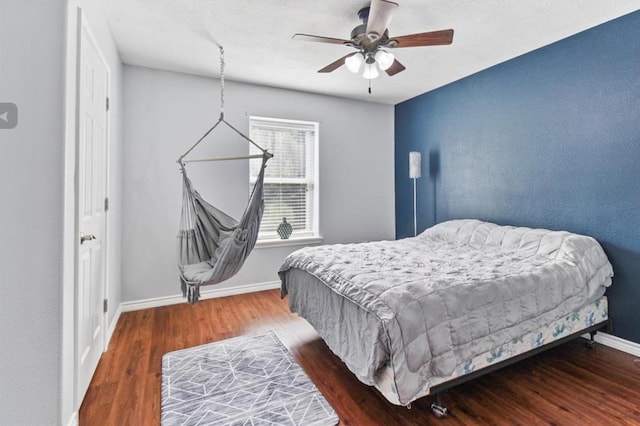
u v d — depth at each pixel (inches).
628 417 63.9
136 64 122.2
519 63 117.5
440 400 64.5
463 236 121.9
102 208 87.7
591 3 84.6
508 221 122.8
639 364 84.1
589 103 98.1
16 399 51.2
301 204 160.6
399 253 103.6
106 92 90.9
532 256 94.4
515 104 119.2
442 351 60.1
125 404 68.1
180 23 93.5
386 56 85.6
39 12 52.0
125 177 122.0
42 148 52.2
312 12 87.8
